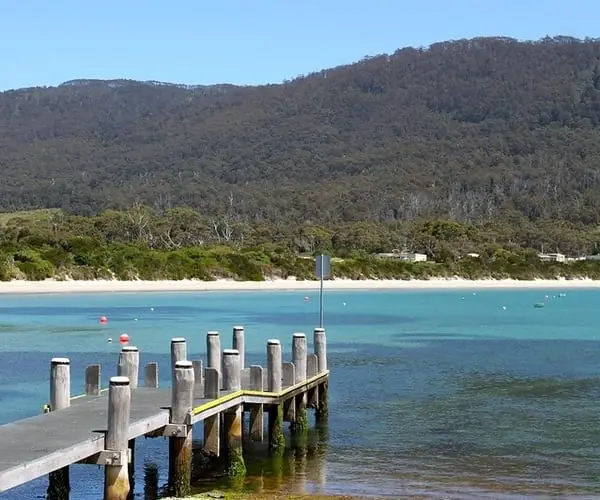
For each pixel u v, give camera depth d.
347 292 112.50
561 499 18.39
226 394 20.06
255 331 55.78
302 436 23.98
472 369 38.12
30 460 14.03
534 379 35.19
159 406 18.84
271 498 18.03
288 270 117.88
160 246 138.75
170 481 18.80
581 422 26.39
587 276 146.88
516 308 85.19
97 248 108.75
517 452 22.55
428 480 19.78
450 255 145.75
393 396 30.69
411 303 92.00
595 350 46.62
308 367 25.64
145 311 73.00
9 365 37.91
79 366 37.56
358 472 20.39
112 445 15.47
